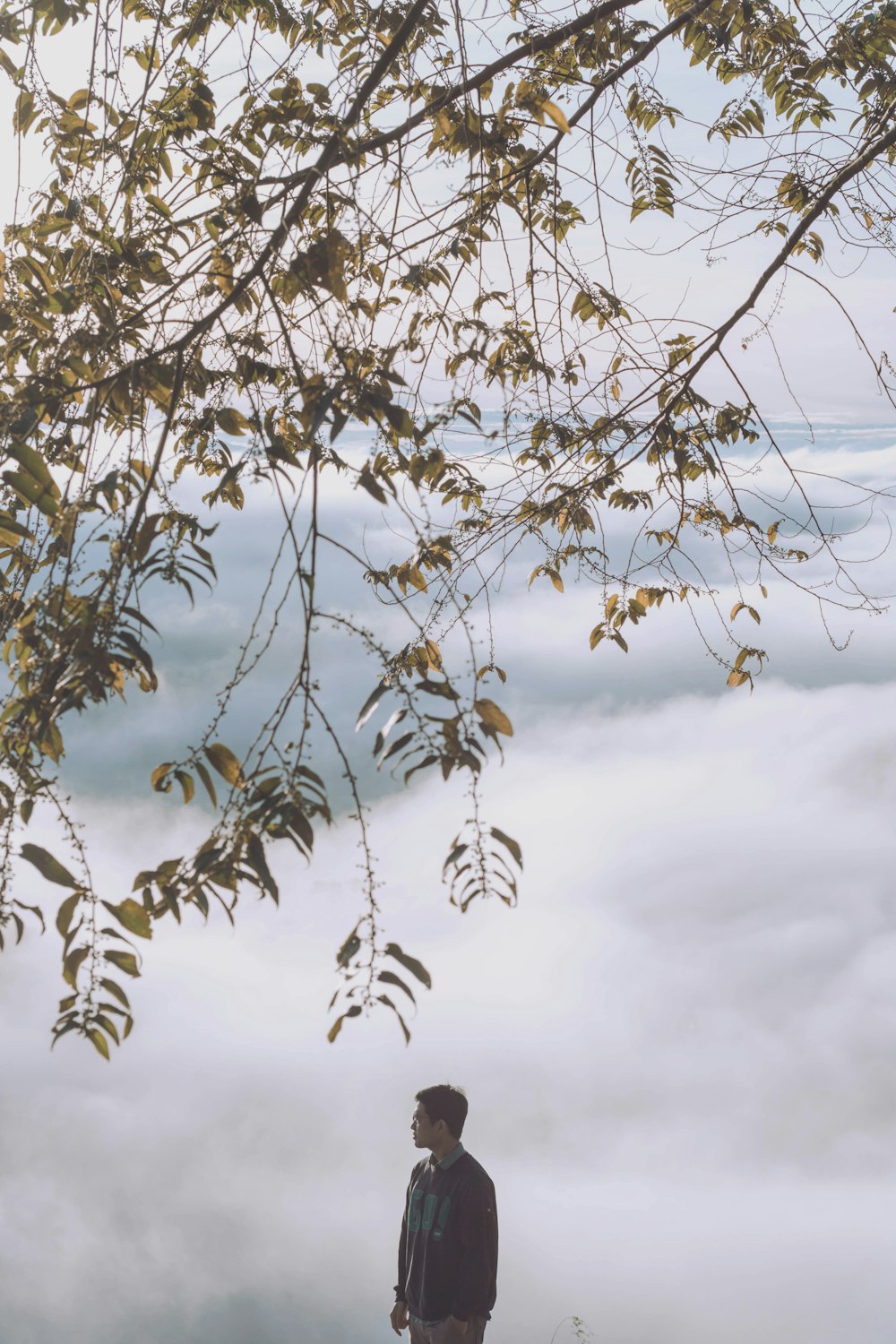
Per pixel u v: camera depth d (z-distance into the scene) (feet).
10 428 6.03
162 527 6.31
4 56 8.42
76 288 7.50
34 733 5.42
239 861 5.25
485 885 5.22
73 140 8.58
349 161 7.13
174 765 5.38
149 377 6.61
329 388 5.73
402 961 5.21
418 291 8.24
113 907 5.26
